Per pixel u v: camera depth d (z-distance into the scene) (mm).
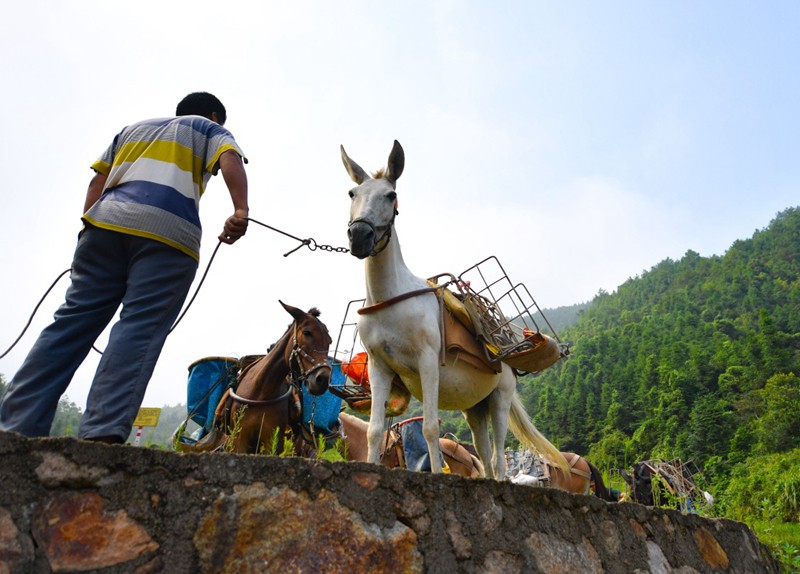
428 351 5062
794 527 12023
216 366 7078
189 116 3441
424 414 4914
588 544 3881
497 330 5961
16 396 2793
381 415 5004
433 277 5945
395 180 5309
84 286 3008
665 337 114250
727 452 55562
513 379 6688
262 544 2326
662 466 9969
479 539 3119
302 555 2400
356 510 2648
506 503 3420
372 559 2594
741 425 57844
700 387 76125
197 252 3232
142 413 7750
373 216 4855
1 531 1856
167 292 3039
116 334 2865
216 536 2238
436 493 3025
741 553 5852
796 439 50094
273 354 6578
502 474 6172
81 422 2723
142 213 3020
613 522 4262
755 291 138875
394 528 2748
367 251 4711
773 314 123562
